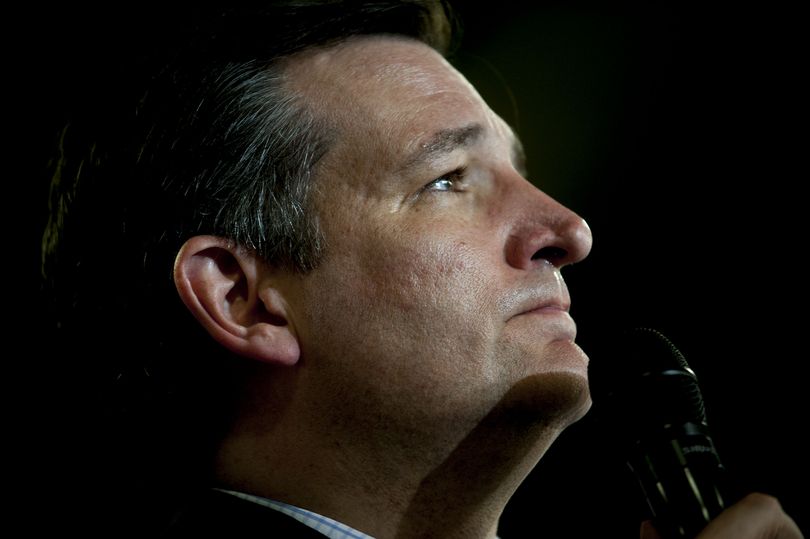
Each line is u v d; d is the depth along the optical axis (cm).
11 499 650
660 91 932
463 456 378
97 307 452
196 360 421
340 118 404
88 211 458
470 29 938
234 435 404
